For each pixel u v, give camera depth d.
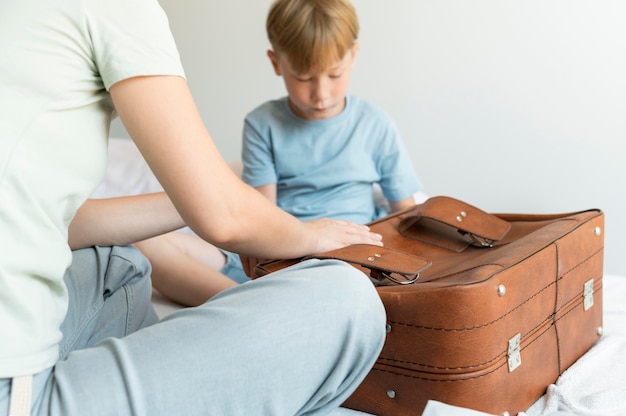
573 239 1.28
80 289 1.13
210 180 0.90
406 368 1.09
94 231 1.20
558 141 2.32
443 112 2.43
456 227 1.41
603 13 2.20
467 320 1.04
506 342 1.10
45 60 0.81
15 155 0.80
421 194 2.11
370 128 1.93
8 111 0.80
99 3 0.83
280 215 1.06
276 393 0.89
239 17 2.57
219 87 2.66
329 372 0.94
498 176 2.40
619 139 2.24
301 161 1.92
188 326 0.89
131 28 0.84
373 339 0.95
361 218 1.91
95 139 0.87
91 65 0.84
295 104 1.89
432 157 2.47
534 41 2.29
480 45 2.35
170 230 1.25
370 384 1.13
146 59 0.84
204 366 0.86
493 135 2.39
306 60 1.69
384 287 1.10
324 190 1.92
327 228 1.24
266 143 1.93
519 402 1.15
